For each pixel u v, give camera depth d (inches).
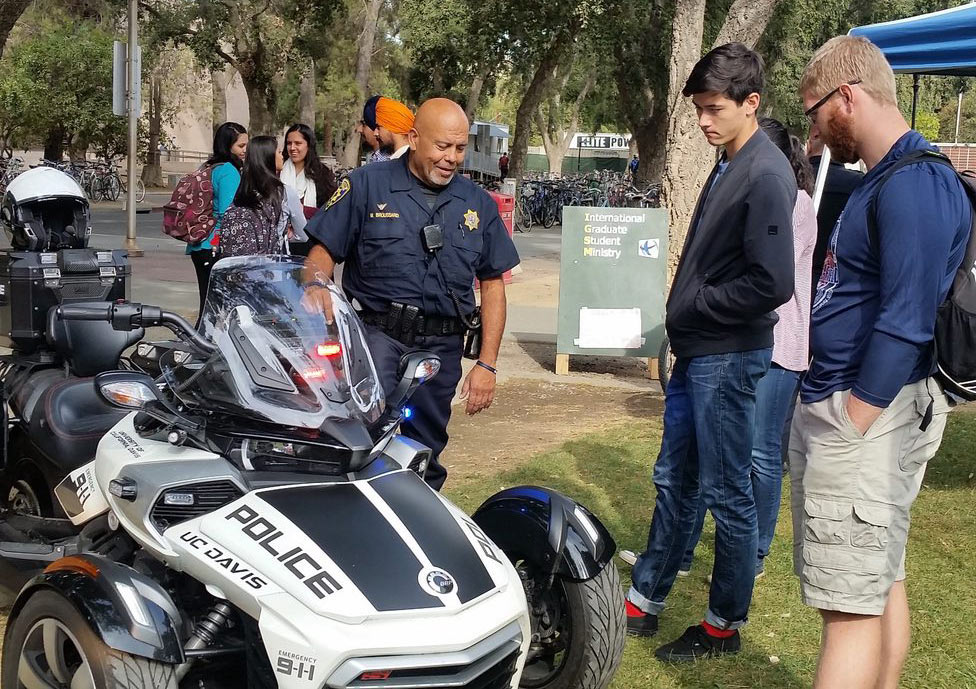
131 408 131.5
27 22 1393.9
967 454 289.3
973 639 176.4
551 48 1063.0
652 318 383.2
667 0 996.6
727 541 162.6
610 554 139.9
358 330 141.2
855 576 120.6
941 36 270.2
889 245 115.0
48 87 1251.2
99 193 1181.1
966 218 116.2
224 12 1199.6
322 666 106.9
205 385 130.7
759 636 176.1
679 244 389.7
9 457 183.2
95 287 192.5
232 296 135.3
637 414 330.3
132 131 650.8
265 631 110.3
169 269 586.6
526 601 128.2
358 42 1497.3
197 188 303.7
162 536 123.0
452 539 123.8
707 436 160.1
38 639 125.0
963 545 220.5
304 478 127.2
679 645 168.2
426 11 1105.4
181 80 1641.2
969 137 2399.1
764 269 148.5
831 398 122.3
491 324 177.3
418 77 1537.9
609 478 259.4
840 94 122.6
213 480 125.0
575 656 137.6
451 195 171.2
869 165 123.6
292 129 321.1
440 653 110.4
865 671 122.6
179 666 114.7
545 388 364.2
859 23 1128.2
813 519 123.0
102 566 118.3
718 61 153.2
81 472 154.1
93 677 111.7
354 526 119.9
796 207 183.3
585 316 382.9
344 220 170.6
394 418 139.6
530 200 1122.0
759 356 157.2
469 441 294.0
